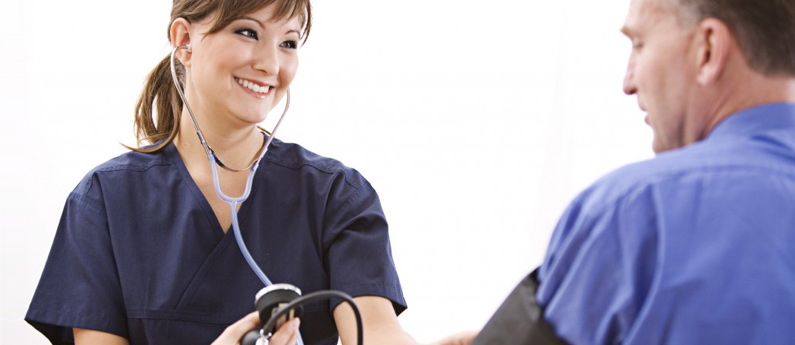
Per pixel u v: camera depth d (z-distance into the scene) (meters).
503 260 2.27
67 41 2.05
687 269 0.63
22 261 2.02
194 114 1.34
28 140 2.02
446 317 2.28
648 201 0.66
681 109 0.72
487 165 2.25
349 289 1.30
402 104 2.22
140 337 1.29
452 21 2.23
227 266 1.31
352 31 2.20
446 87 2.23
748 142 0.68
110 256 1.31
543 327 0.70
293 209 1.37
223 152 1.35
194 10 1.26
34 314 1.27
